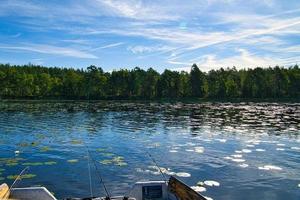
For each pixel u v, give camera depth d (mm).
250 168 16594
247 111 53188
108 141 24656
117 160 18203
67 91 106250
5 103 78375
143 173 15539
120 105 71562
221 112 51312
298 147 22312
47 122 37281
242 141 24594
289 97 102750
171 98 106312
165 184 9648
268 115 46062
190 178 14758
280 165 17250
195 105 71000
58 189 13141
